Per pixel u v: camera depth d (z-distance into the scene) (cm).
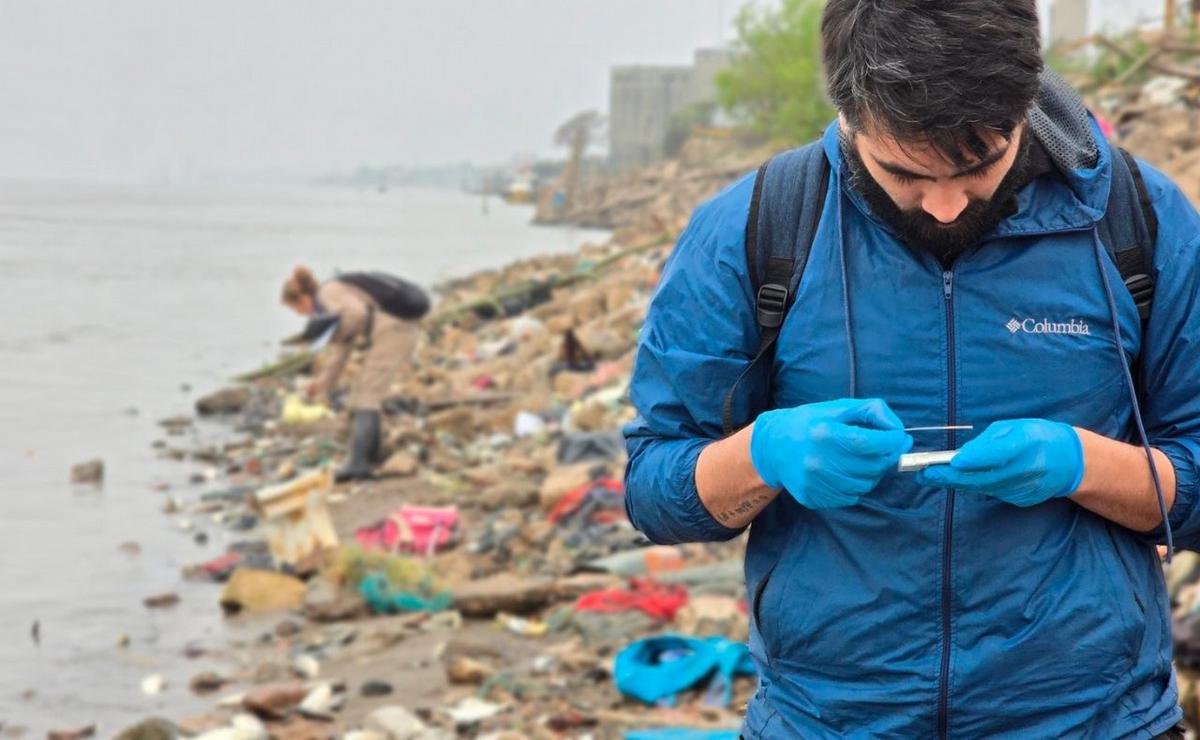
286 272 4288
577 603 715
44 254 5119
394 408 1496
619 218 9300
